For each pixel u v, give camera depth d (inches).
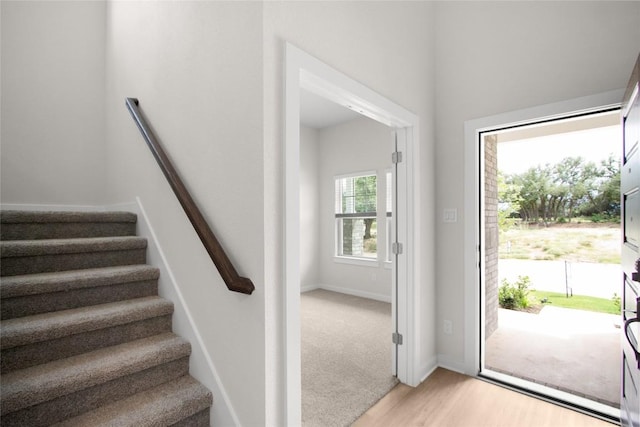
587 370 97.3
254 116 50.7
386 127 181.3
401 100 84.4
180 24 71.8
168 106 76.4
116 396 56.0
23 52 108.0
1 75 104.1
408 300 88.7
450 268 98.3
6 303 58.7
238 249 54.2
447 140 99.8
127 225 92.6
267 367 49.5
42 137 110.8
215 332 59.9
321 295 192.5
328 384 87.2
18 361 52.9
